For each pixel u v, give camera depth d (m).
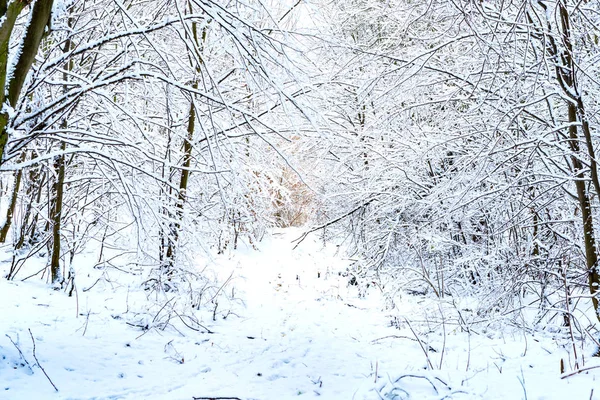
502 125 7.24
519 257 7.34
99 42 5.00
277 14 8.16
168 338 6.10
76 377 4.52
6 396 3.93
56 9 4.79
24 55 4.38
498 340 6.48
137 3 7.32
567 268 6.56
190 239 8.52
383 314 8.30
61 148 7.03
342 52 9.12
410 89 8.31
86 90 4.84
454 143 8.62
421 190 10.68
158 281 7.72
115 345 5.48
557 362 5.13
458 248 10.44
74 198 8.37
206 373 5.11
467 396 4.37
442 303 7.98
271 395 4.57
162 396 4.39
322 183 13.27
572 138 5.68
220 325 7.04
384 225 11.44
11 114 4.23
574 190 6.92
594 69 6.66
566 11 5.53
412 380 4.87
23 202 8.98
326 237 14.95
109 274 8.99
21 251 8.73
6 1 4.00
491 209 8.41
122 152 5.80
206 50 8.69
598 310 5.37
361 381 4.95
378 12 10.89
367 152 11.59
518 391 4.36
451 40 6.74
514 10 6.80
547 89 6.50
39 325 5.67
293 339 6.43
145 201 5.46
